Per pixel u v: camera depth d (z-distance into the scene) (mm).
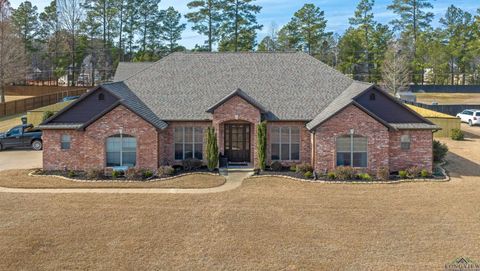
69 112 26672
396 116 26156
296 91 29438
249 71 31469
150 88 30094
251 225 16625
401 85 69938
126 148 25828
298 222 16953
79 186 22734
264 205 19266
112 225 16578
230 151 28062
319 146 25062
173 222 16953
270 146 27406
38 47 91688
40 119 41562
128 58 87688
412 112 25984
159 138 26109
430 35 91062
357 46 85250
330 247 14438
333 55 92938
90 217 17531
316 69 31516
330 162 25062
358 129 24812
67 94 70750
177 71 31688
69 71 84438
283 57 32844
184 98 29031
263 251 14109
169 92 29641
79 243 14773
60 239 15117
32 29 90938
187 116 27406
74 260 13391
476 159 30172
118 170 24984
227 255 13789
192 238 15258
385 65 73312
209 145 26000
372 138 24844
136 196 20781
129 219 17297
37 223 16766
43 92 79375
